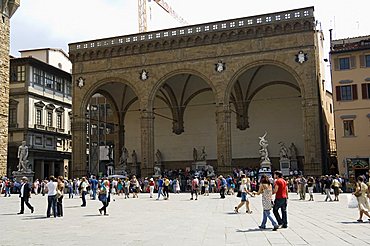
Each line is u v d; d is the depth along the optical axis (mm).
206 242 15820
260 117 67688
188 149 71375
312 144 52531
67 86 88375
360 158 53188
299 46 54188
